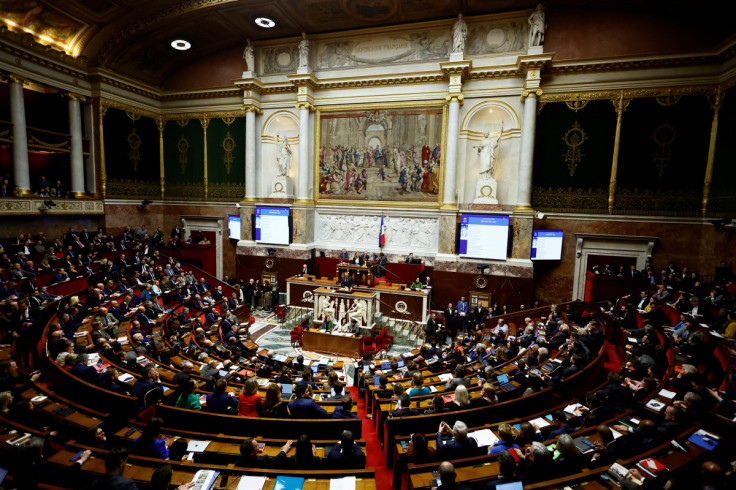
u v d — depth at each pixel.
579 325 13.89
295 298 19.12
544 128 17.72
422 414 6.61
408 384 8.99
